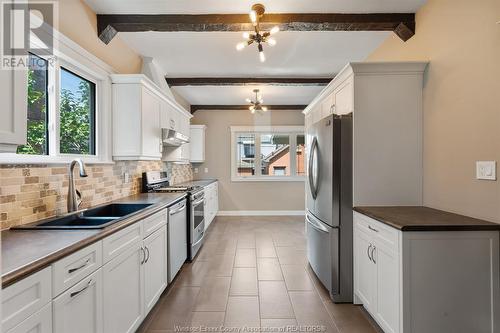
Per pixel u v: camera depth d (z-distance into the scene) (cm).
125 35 292
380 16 253
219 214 633
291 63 375
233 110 632
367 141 237
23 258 108
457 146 200
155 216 229
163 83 385
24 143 108
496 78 169
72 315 125
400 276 169
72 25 219
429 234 168
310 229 314
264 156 644
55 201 194
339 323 213
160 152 329
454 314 169
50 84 201
